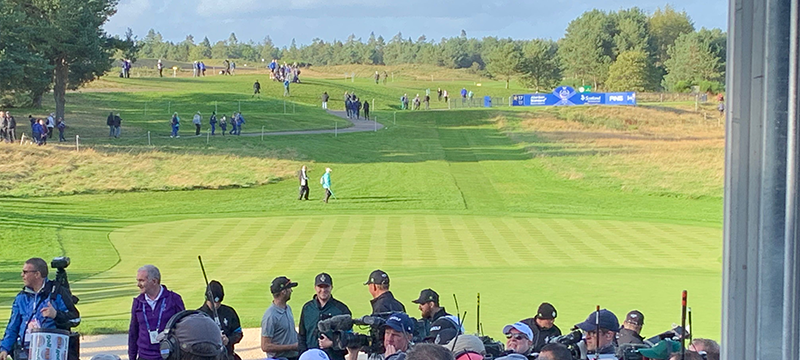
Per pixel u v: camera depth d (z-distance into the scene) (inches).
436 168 2219.5
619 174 2166.6
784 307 117.4
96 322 611.8
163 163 2059.5
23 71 2261.3
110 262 1059.3
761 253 119.5
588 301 751.1
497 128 3024.1
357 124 3038.9
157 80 4099.4
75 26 2468.0
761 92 120.0
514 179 2117.4
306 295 800.9
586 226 1462.8
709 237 1331.2
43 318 332.5
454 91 4899.1
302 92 3969.0
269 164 2132.1
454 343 250.8
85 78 2600.9
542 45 5191.9
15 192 1740.9
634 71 4960.6
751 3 120.9
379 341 325.7
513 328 312.5
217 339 173.6
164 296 345.1
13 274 991.0
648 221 1545.3
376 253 1131.9
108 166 1989.4
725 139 125.5
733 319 125.2
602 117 3272.6
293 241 1247.5
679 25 7130.9
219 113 3031.5
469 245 1218.0
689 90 4697.3
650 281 878.4
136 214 1577.3
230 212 1616.6
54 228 1363.2
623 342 353.4
